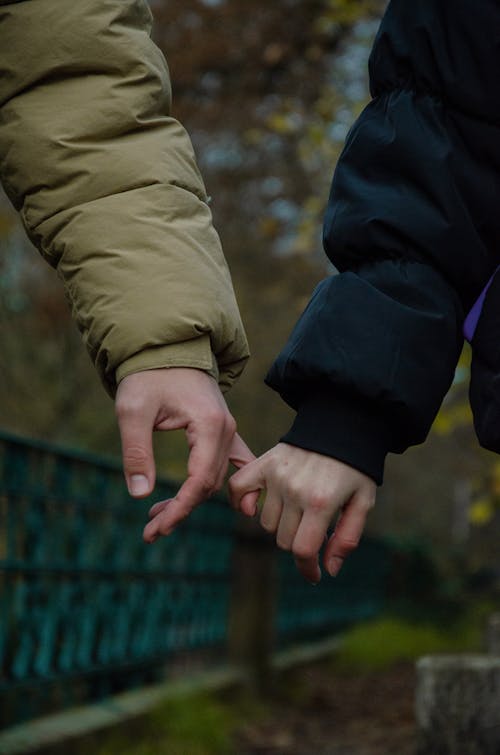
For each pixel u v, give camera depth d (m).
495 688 4.36
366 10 9.22
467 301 1.98
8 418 13.51
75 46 2.08
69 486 5.68
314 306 1.89
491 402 1.89
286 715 7.88
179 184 2.06
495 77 1.93
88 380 13.34
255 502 1.84
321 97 10.36
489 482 8.14
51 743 4.99
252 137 10.06
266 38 11.68
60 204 2.04
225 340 1.97
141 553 6.83
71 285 2.02
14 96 2.11
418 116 1.97
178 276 1.95
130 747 5.61
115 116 2.06
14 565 5.02
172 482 7.21
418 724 4.44
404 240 1.93
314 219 8.73
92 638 6.02
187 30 12.10
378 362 1.81
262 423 18.94
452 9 1.96
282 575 10.52
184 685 6.97
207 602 8.03
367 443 1.82
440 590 17.81
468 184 1.94
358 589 14.80
